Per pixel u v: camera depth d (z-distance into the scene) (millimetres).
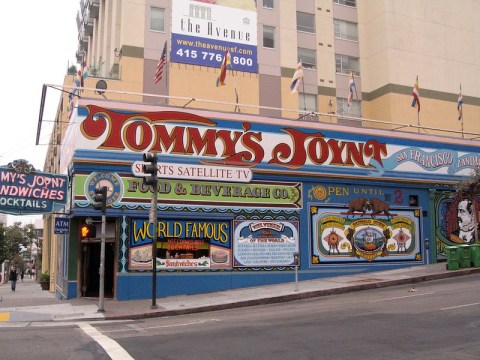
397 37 38688
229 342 9898
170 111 20922
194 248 20516
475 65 41594
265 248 21688
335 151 23781
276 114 35094
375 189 24641
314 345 9375
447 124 39562
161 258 19953
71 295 19703
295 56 36469
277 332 10805
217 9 34062
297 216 22516
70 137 21500
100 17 41875
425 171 26047
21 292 32719
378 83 38812
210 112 21609
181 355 8883
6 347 9984
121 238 19531
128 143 20078
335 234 23234
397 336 9898
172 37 32531
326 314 13281
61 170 27219
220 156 21453
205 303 17297
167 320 14391
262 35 35781
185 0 33156
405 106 38062
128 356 8883
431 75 39438
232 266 21016
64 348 9773
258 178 22000
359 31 40094
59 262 24188
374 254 23984
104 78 31234
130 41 31781
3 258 68000
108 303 18234
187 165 20766
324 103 37531
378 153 24859
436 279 20938
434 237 25734
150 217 17016
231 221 21297
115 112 20094
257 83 34812
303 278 22219
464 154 27578
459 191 25750
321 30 38594
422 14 40000
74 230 20000
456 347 8789
